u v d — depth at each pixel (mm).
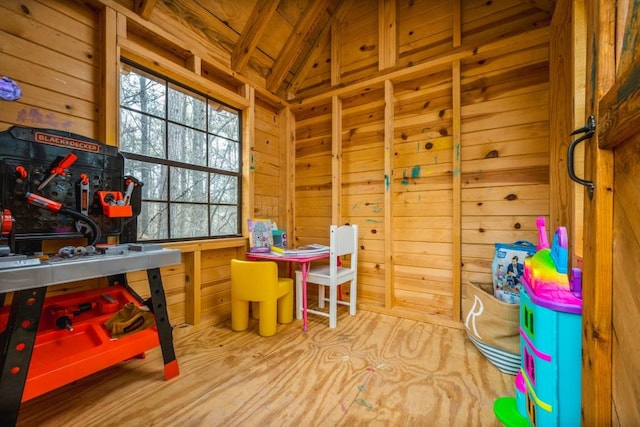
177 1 1973
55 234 1264
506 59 2004
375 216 2588
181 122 2135
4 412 936
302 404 1263
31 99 1439
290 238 2943
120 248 1342
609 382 686
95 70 1663
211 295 2301
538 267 1021
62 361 1105
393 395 1327
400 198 2432
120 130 1740
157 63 1872
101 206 1411
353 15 2689
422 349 1778
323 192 2881
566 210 1622
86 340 1279
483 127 2082
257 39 2314
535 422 993
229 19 2236
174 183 2084
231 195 2504
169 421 1154
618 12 691
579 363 903
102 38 1638
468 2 2150
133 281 1855
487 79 2070
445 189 2242
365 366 1575
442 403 1271
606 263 702
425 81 2326
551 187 1769
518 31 1906
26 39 1426
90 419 1159
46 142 1240
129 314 1391
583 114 1314
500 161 2021
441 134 2260
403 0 2432
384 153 2432
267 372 1514
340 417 1184
